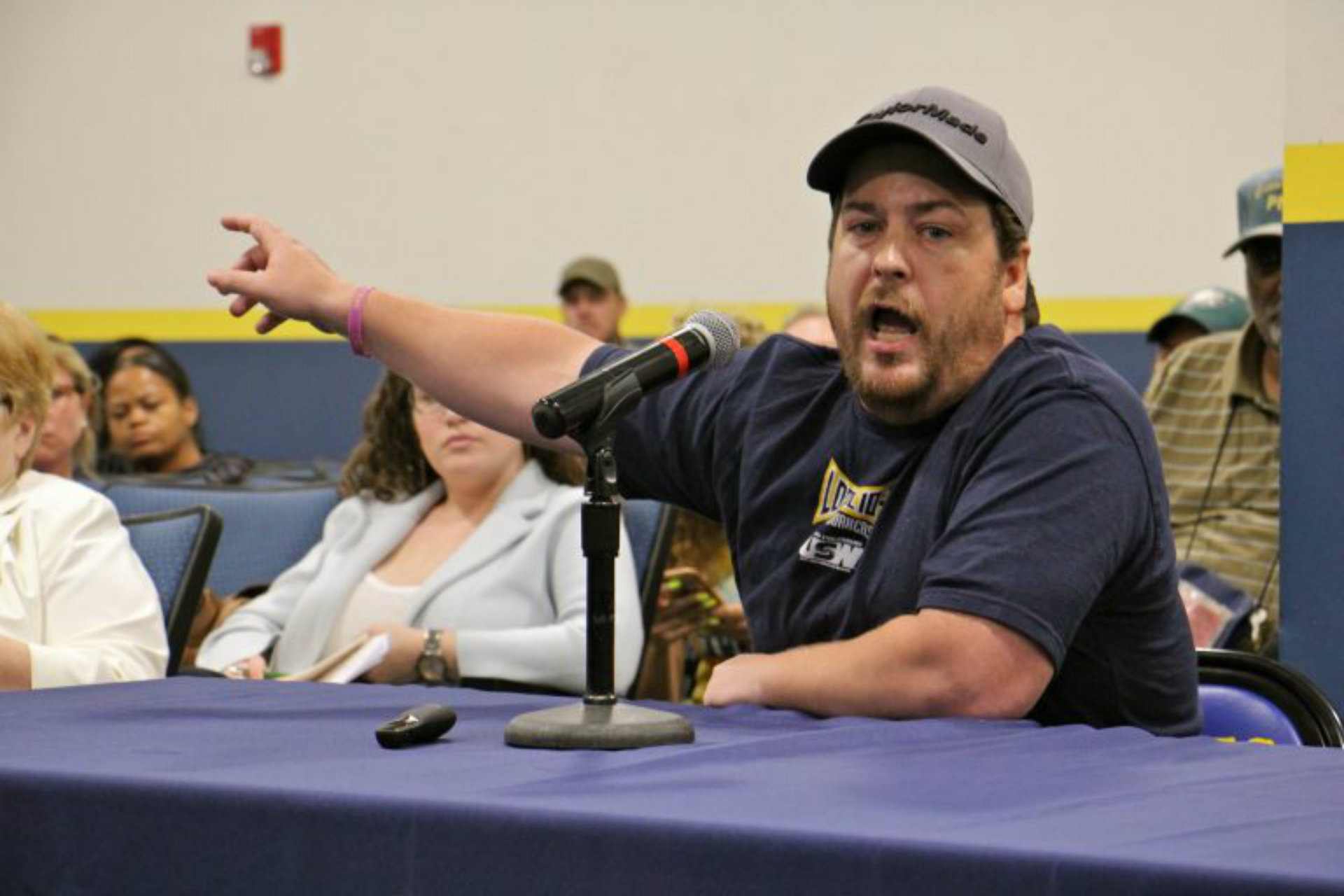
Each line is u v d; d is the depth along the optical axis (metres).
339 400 8.71
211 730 2.04
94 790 1.67
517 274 8.59
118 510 4.84
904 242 2.59
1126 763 1.76
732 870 1.40
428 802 1.52
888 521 2.64
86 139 9.00
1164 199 7.64
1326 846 1.32
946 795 1.56
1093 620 2.55
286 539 4.75
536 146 8.54
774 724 2.14
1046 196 7.77
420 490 4.56
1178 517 5.62
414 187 8.69
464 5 8.58
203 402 8.87
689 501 3.03
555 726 1.90
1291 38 3.50
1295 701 2.81
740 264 8.32
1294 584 3.54
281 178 8.82
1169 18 7.59
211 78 8.86
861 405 2.73
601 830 1.45
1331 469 3.50
